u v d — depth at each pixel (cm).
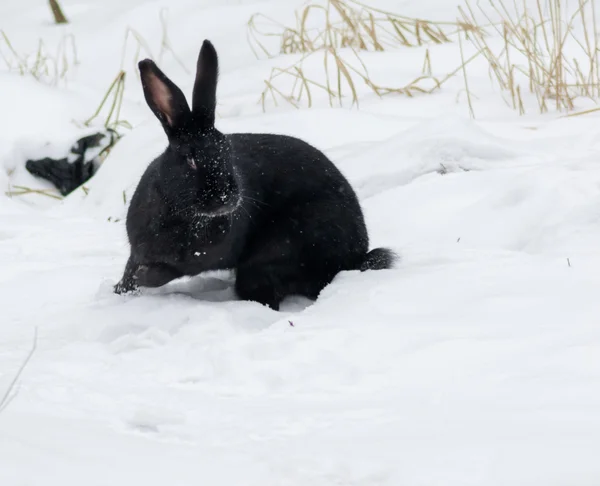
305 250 1105
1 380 766
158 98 978
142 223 1033
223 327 909
